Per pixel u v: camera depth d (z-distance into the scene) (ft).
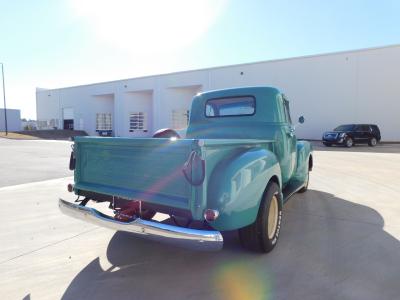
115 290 9.32
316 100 83.56
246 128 15.74
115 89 121.49
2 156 48.70
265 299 8.73
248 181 9.95
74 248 12.46
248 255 11.62
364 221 15.37
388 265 10.66
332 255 11.49
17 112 186.50
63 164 39.29
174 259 11.41
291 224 14.98
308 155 21.02
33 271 10.54
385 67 75.20
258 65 90.53
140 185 10.08
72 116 139.44
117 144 10.39
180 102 109.09
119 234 13.98
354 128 67.05
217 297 8.89
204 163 8.57
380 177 28.17
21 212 17.49
